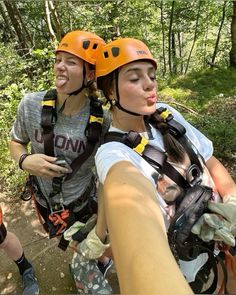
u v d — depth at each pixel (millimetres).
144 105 737
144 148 727
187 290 341
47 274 1648
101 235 1006
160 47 9266
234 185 855
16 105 2670
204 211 713
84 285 1277
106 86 777
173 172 733
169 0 7523
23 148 1197
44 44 5633
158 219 460
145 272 361
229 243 672
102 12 5945
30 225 1957
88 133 1075
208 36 9836
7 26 6020
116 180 556
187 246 693
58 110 1084
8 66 3340
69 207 1202
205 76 4574
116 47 748
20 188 2199
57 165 1084
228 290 868
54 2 5098
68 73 999
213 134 2438
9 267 1681
